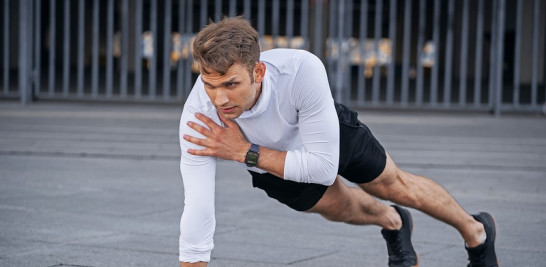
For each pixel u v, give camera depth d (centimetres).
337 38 1453
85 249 491
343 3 1437
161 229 553
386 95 2264
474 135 1178
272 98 331
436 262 476
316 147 337
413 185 400
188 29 1560
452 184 770
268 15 3728
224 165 888
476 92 1528
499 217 615
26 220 573
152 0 1597
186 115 337
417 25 3669
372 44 3700
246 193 710
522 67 2511
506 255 497
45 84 2338
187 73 1595
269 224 582
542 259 488
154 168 846
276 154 337
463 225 418
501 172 854
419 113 1537
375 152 382
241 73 299
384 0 3566
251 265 464
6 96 1669
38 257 468
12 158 891
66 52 1583
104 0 3603
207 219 338
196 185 336
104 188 718
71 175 787
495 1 1483
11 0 2969
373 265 469
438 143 1075
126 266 453
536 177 826
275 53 338
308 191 383
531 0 2456
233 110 309
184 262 340
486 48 3133
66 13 1561
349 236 549
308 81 330
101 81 2561
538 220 607
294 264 468
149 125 1234
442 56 3597
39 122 1236
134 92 2158
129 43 2894
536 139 1145
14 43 2986
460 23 3209
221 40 294
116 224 567
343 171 380
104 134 1109
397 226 441
